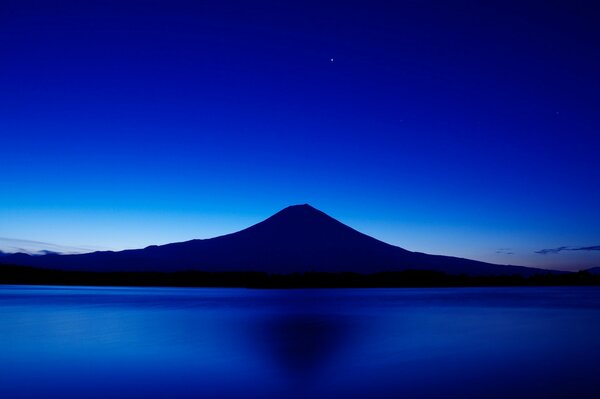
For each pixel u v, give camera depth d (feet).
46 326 79.00
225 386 39.96
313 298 180.04
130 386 40.09
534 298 188.14
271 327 78.89
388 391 38.52
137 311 109.40
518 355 54.54
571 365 48.91
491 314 107.34
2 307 121.70
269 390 38.78
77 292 224.12
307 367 47.26
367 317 98.48
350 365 48.26
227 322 86.28
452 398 36.68
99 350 56.70
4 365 48.39
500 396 37.32
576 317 100.12
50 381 41.78
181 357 52.19
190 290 268.41
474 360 51.29
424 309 121.29
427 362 49.98
